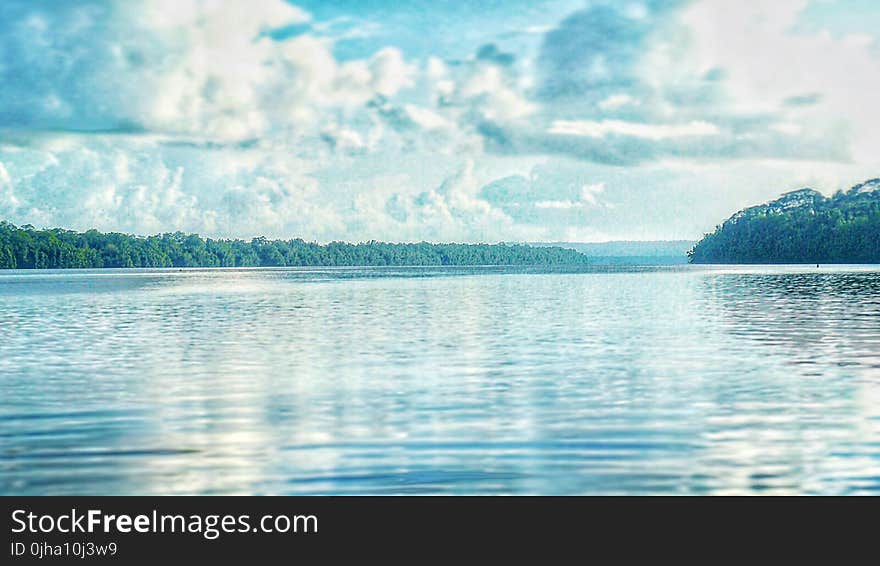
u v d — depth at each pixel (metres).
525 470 16.84
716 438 19.08
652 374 28.42
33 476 16.58
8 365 31.16
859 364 30.56
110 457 17.73
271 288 111.94
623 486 15.98
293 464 17.28
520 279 151.50
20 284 132.25
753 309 60.28
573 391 25.08
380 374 28.73
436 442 18.88
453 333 43.78
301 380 27.44
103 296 88.81
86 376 28.33
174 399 23.97
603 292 92.56
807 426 20.20
